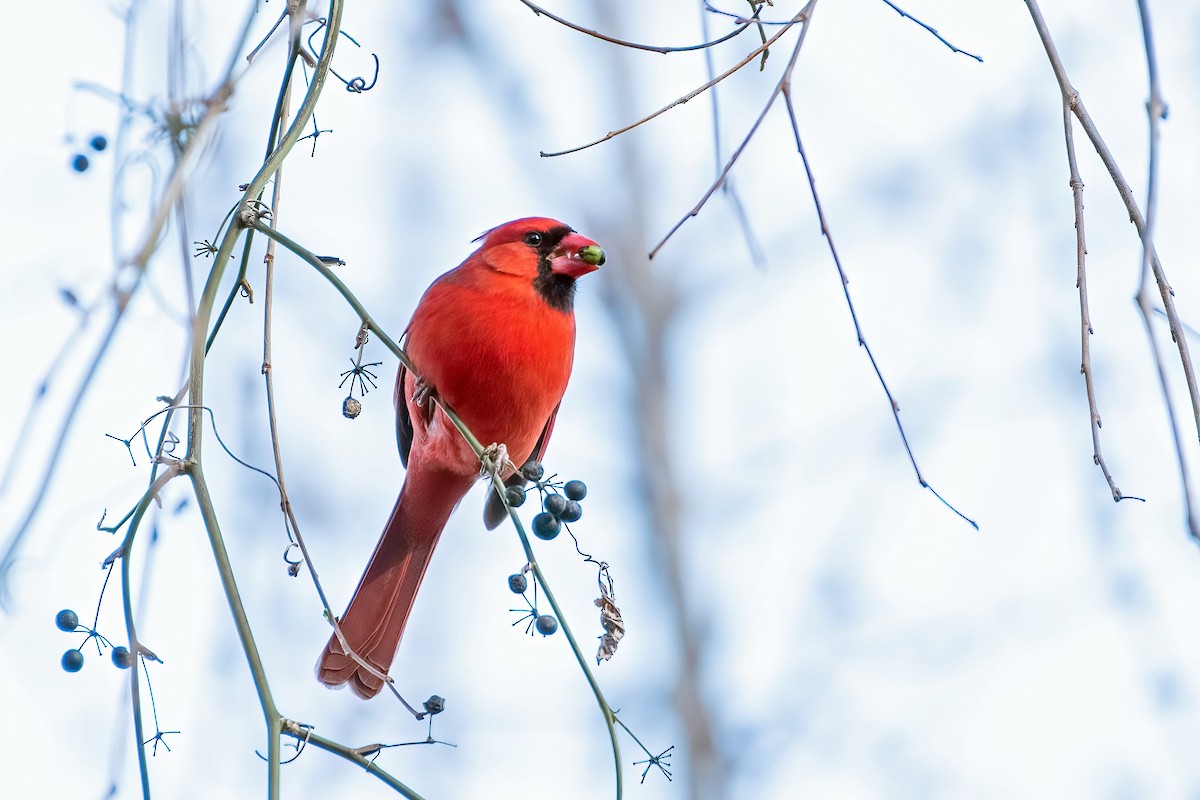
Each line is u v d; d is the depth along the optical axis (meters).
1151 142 5.10
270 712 5.51
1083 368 5.74
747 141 6.12
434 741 5.96
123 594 5.63
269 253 6.62
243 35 5.84
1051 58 5.91
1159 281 5.68
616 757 5.83
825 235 6.25
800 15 6.18
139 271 4.90
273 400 6.43
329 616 6.21
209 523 5.70
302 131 6.36
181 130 5.68
